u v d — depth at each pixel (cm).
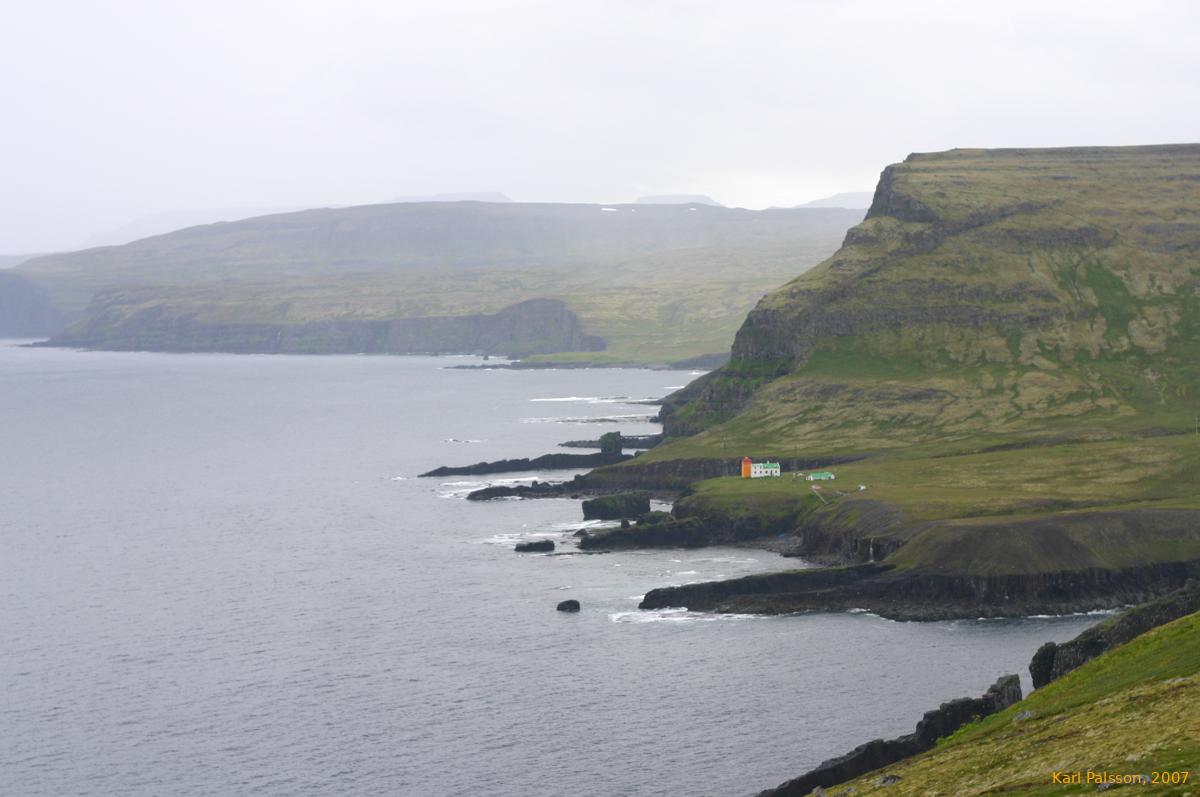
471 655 15500
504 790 11612
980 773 8538
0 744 13025
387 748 12644
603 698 13862
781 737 12638
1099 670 10494
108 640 16538
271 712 13725
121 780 12119
